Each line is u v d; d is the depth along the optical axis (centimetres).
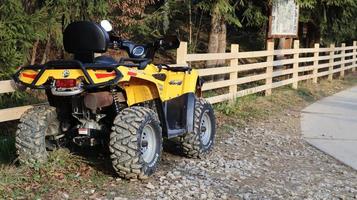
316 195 661
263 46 2031
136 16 1294
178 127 724
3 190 577
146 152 646
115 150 616
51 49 1041
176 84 712
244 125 1041
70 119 652
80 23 616
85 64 607
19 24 751
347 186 704
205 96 1124
